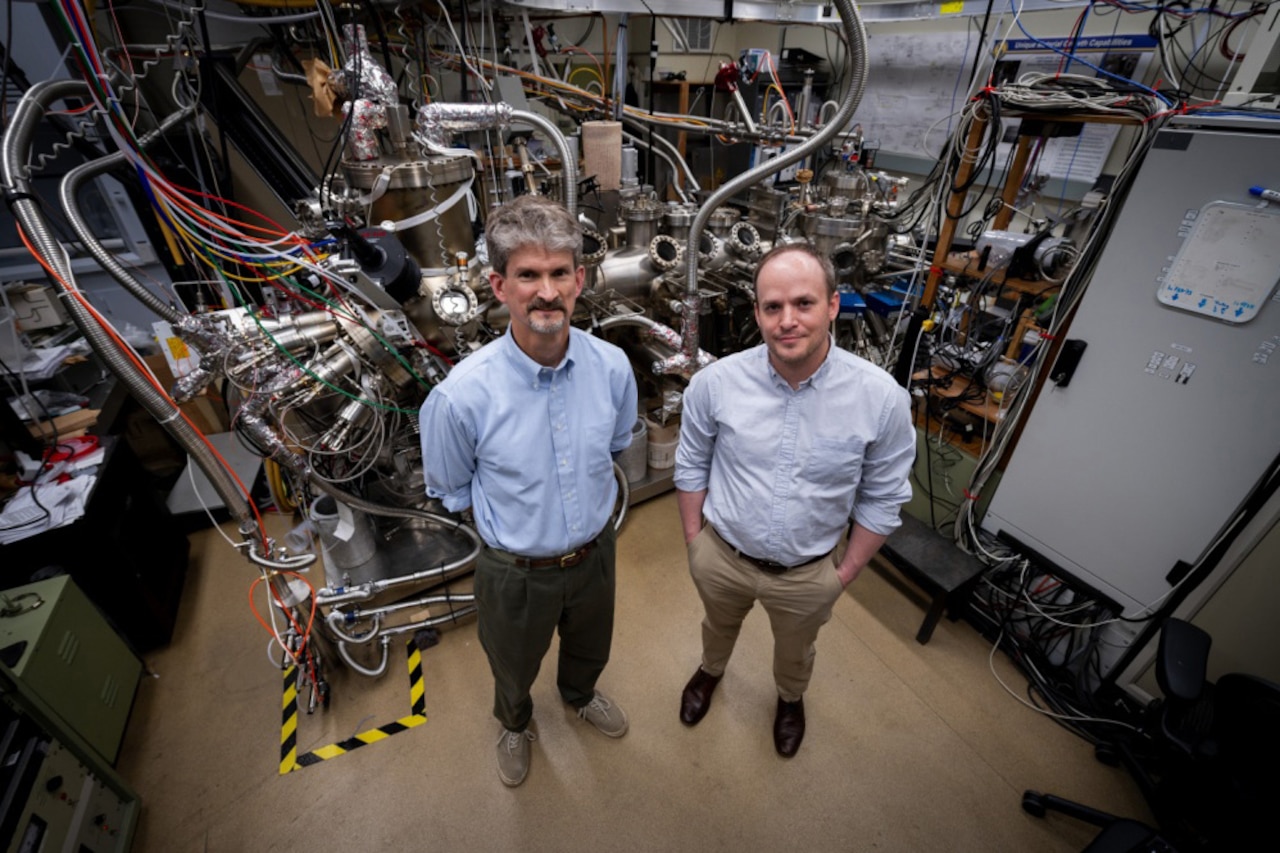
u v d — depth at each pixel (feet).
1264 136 3.94
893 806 5.01
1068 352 5.34
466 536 6.81
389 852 4.68
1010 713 5.78
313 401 5.37
